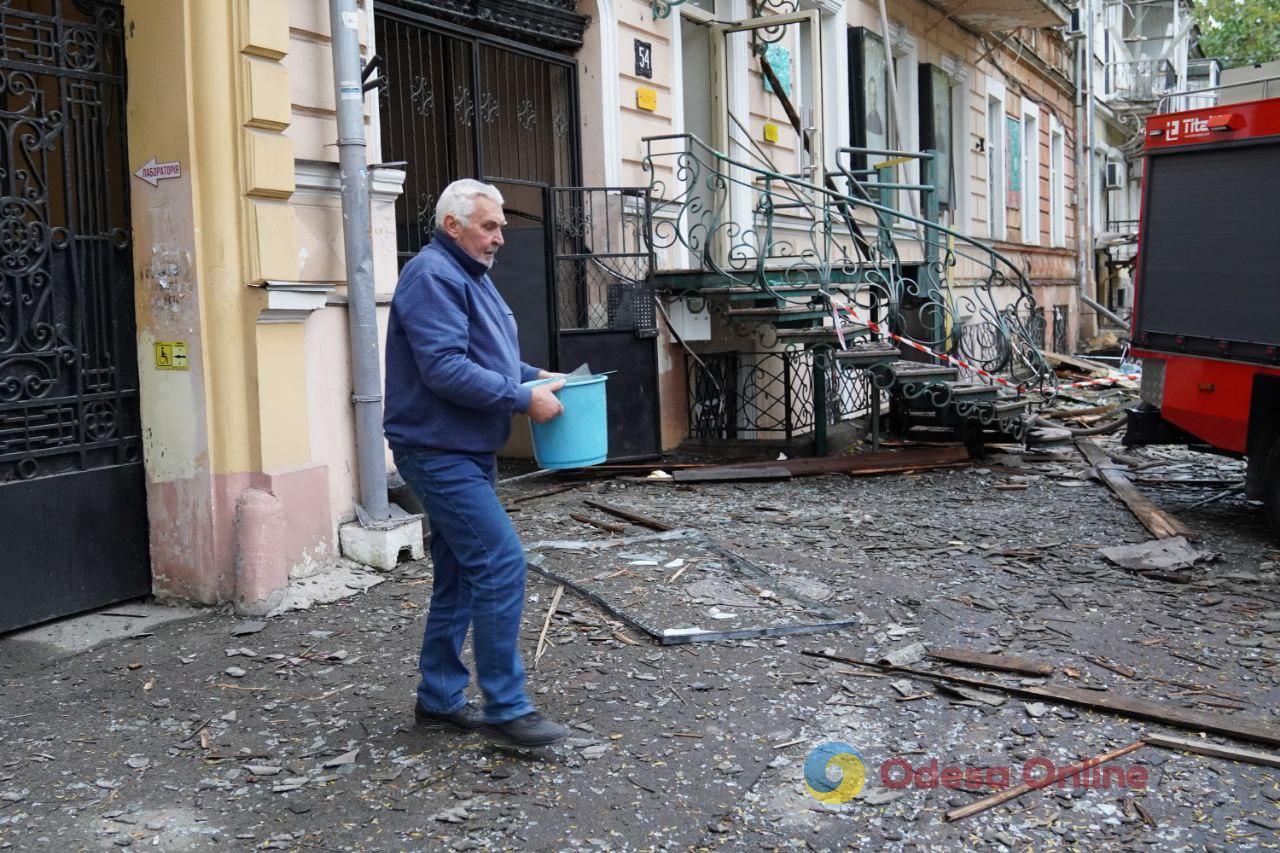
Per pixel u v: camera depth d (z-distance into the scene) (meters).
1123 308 31.84
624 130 9.44
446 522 3.59
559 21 8.83
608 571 5.75
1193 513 7.36
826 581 5.68
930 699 4.17
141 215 5.25
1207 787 3.47
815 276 9.92
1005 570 5.93
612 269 9.13
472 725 3.86
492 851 3.12
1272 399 6.47
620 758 3.68
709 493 8.14
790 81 12.45
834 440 10.81
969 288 17.98
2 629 4.81
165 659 4.65
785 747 3.76
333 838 3.20
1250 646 4.71
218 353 5.21
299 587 5.38
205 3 5.07
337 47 5.78
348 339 6.04
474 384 3.43
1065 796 3.42
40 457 4.96
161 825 3.29
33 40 4.84
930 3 16.19
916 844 3.16
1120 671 4.42
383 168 6.23
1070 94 25.72
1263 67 6.57
